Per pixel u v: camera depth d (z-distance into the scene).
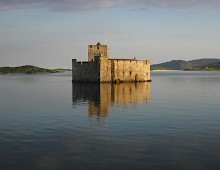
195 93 73.25
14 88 93.62
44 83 123.81
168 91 78.50
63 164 20.23
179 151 22.86
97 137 27.05
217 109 44.44
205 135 27.73
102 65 102.38
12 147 23.95
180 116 38.00
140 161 20.73
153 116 37.94
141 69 112.81
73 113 40.56
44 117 37.50
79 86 92.62
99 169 19.33
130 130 29.78
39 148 23.70
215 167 19.59
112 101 54.31
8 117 37.72
